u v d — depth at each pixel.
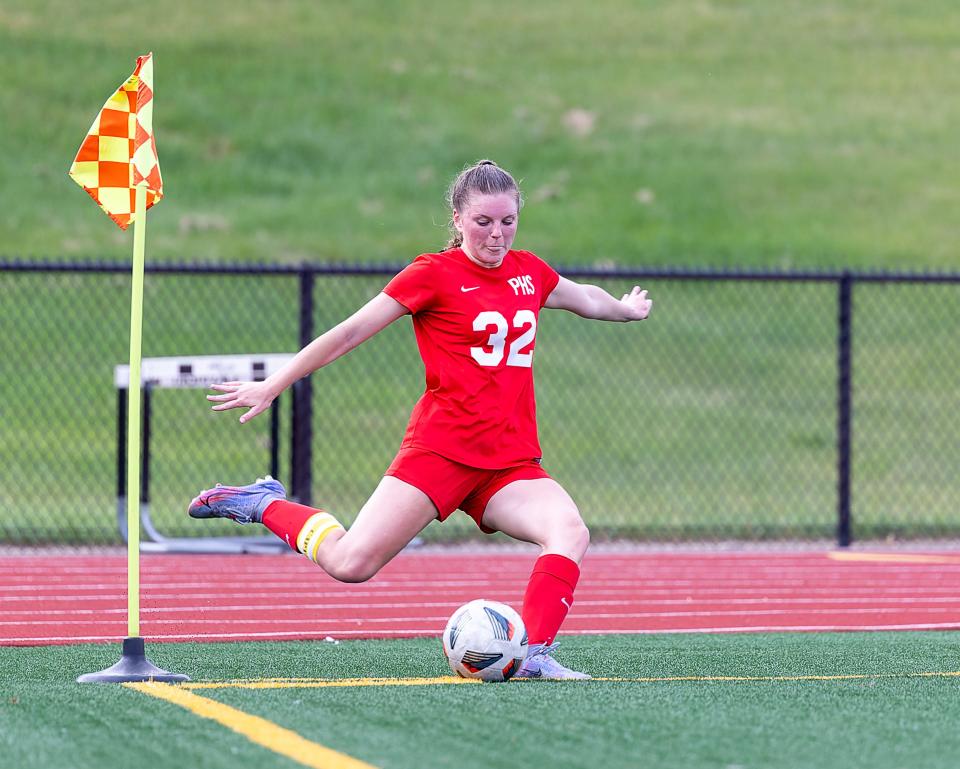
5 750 12.61
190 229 93.38
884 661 21.03
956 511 55.97
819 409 70.50
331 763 12.02
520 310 17.78
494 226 17.34
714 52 132.75
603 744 12.83
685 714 14.44
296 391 42.19
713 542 46.72
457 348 17.52
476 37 133.12
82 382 65.75
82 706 14.90
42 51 116.81
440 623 26.91
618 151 111.12
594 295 19.20
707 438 66.31
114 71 115.44
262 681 18.12
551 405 69.19
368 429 63.38
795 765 12.08
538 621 17.69
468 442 17.58
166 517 49.09
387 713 14.38
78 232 90.00
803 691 16.41
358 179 105.00
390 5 138.25
